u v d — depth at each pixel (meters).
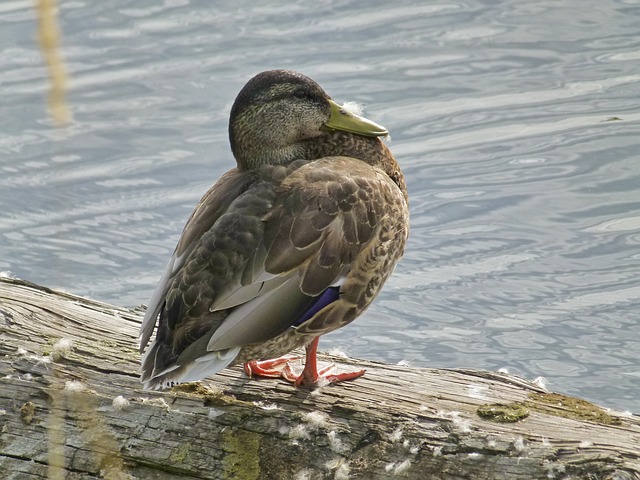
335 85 15.46
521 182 13.55
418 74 15.86
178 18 17.47
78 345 7.55
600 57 16.33
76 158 14.09
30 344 7.55
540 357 10.63
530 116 14.95
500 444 6.37
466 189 13.45
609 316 11.18
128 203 13.29
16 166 13.95
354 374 7.49
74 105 15.04
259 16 17.52
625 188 13.31
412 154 14.15
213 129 14.61
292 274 7.11
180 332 6.88
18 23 17.22
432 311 11.45
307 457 6.61
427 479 6.37
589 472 6.08
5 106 15.07
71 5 17.92
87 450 6.73
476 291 11.72
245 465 6.62
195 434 6.74
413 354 10.77
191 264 7.06
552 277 11.84
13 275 11.91
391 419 6.77
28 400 7.02
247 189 7.61
